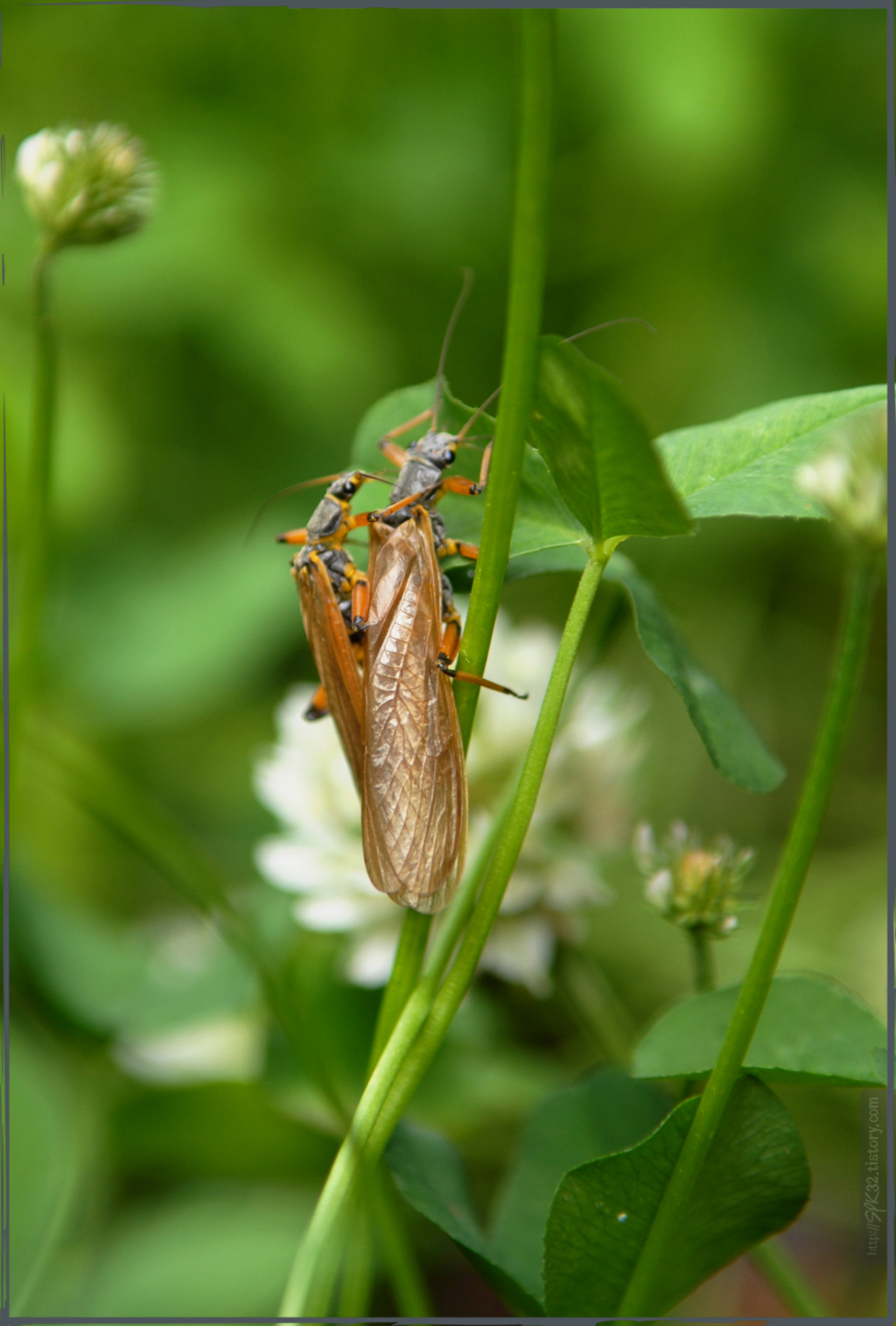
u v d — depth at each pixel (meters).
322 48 0.43
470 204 0.42
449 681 0.27
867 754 0.40
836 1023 0.26
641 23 0.39
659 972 0.34
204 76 0.43
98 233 0.29
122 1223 0.29
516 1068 0.31
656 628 0.27
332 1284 0.26
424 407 0.28
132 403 0.41
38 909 0.31
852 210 0.40
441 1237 0.30
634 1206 0.26
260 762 0.31
